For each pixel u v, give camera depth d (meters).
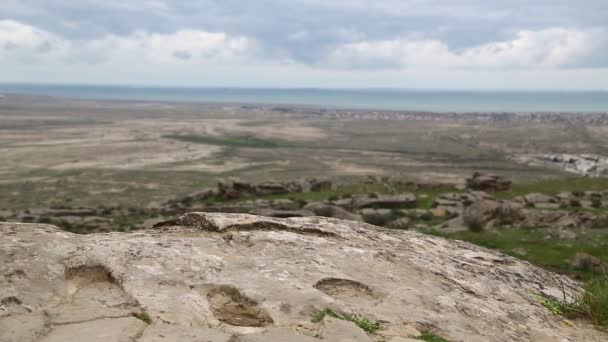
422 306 5.25
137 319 4.34
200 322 4.51
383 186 64.31
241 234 6.71
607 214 39.12
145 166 132.88
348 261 6.23
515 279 6.91
